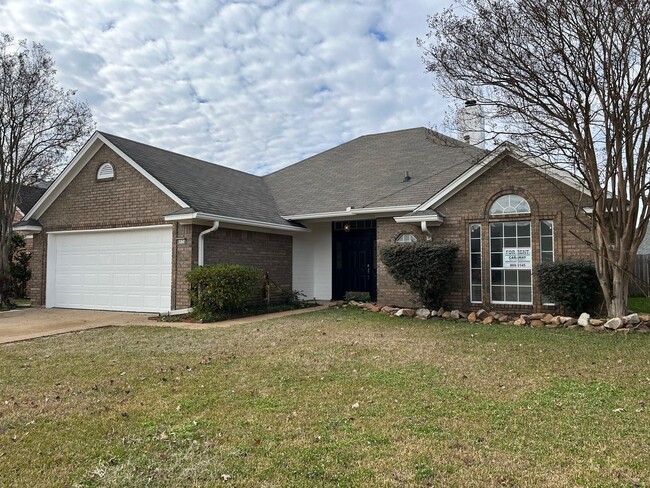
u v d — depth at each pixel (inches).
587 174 369.1
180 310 462.0
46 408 185.5
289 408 181.9
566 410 178.2
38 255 584.4
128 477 128.6
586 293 390.0
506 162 447.5
